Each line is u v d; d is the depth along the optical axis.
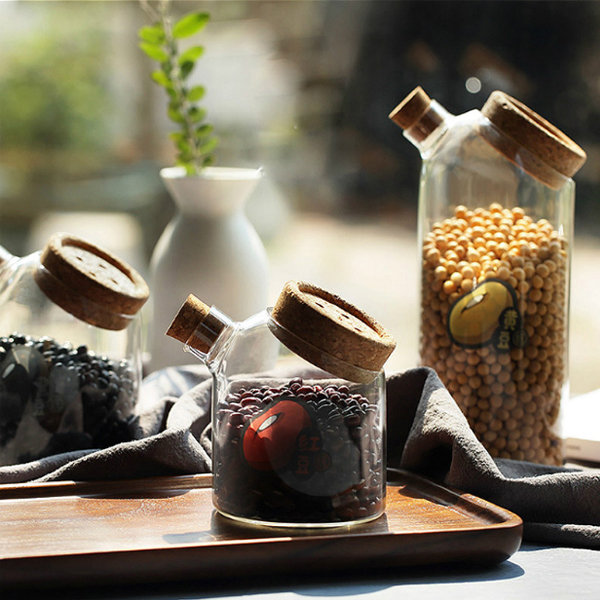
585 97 3.31
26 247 4.43
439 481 1.10
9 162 4.46
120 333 1.16
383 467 1.03
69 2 4.50
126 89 4.40
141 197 4.21
